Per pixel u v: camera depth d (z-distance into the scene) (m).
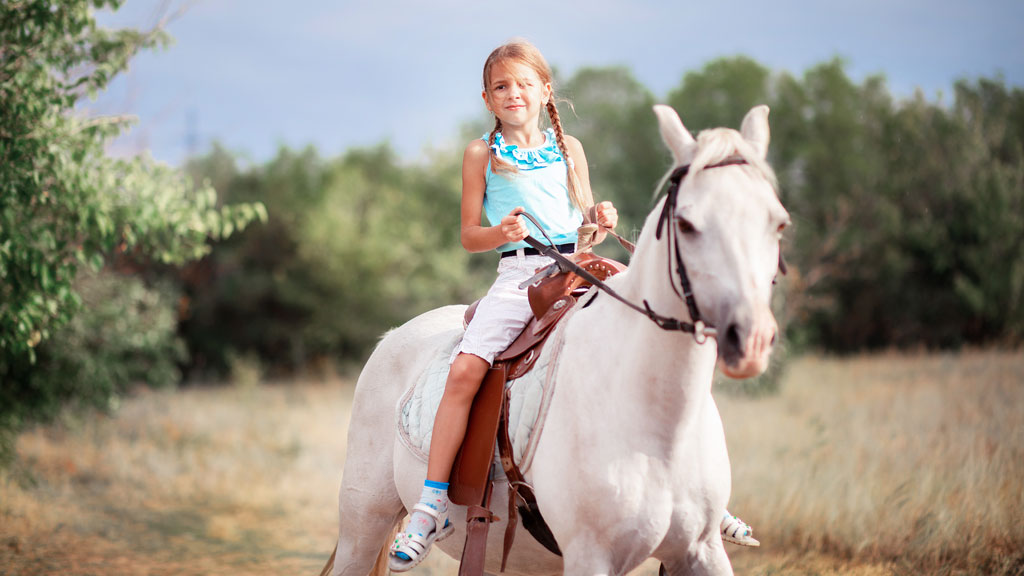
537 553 2.87
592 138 33.53
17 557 6.07
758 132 2.32
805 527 5.40
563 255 2.78
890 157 22.62
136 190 6.24
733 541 2.90
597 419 2.53
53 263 6.13
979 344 20.20
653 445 2.47
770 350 1.98
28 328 6.08
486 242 2.83
